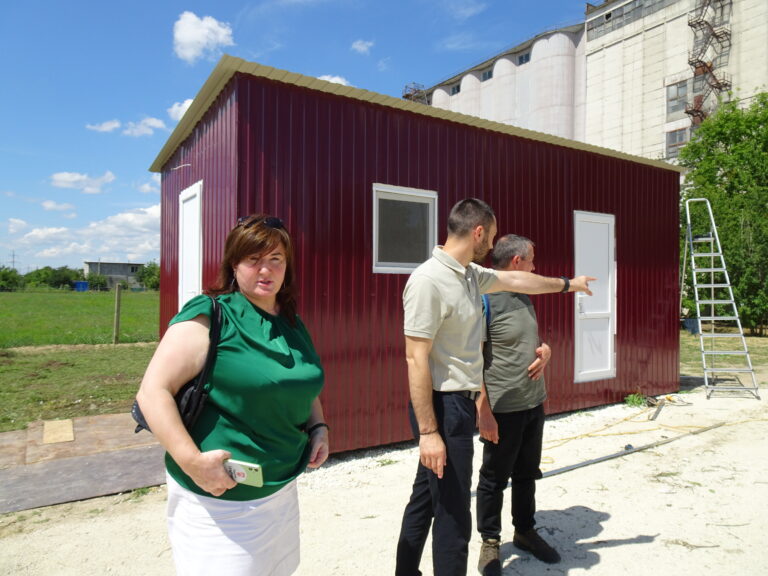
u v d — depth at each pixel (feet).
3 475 13.56
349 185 15.56
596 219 21.99
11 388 23.91
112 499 12.37
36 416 19.30
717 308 52.29
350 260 15.52
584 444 16.97
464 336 7.57
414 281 7.43
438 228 17.46
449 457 7.39
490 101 155.63
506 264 9.56
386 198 16.43
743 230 51.80
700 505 12.14
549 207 20.52
